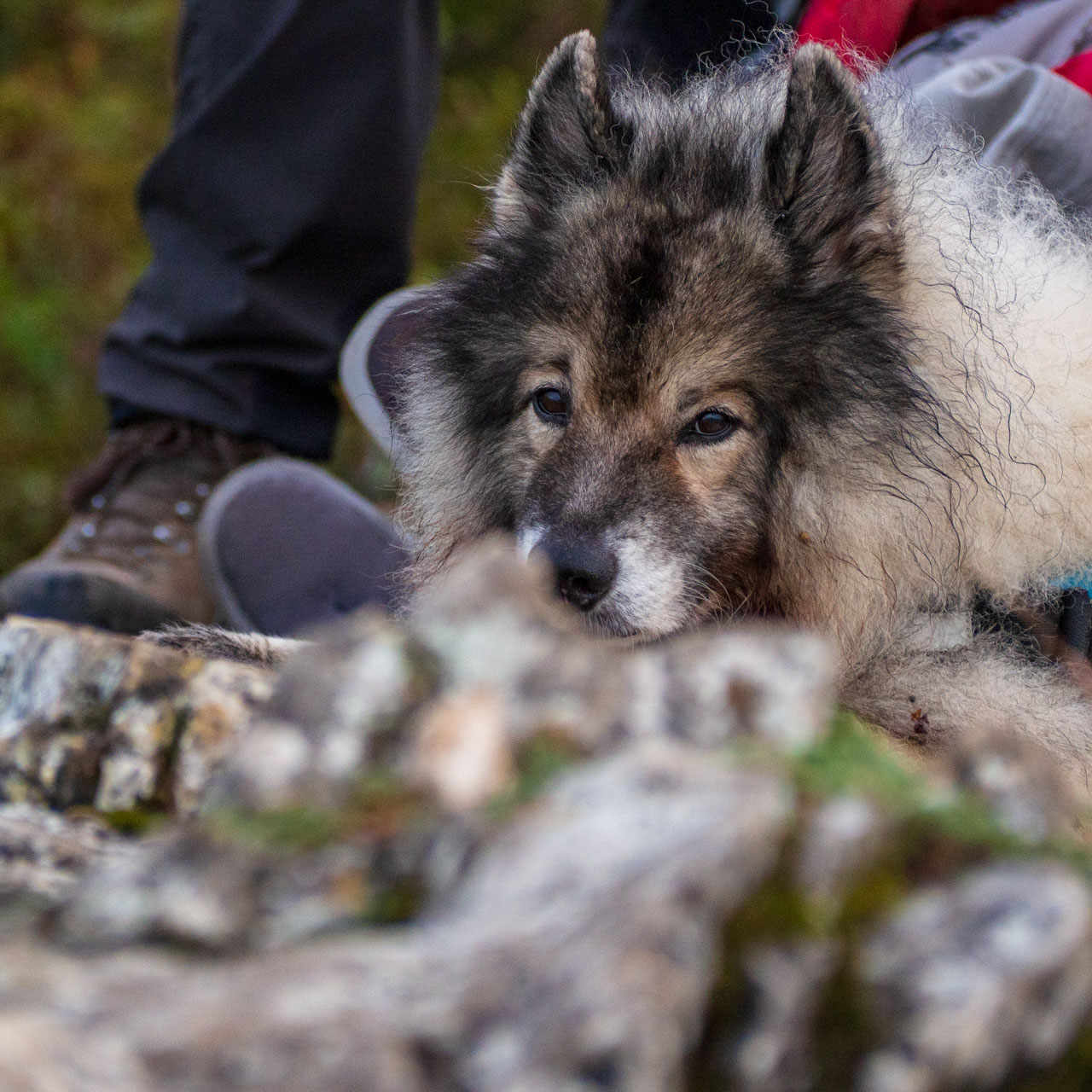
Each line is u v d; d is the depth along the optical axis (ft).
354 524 14.75
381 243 15.28
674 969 3.21
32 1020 3.07
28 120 29.19
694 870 3.32
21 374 26.35
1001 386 10.48
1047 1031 3.61
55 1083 2.90
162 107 30.27
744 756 4.05
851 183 10.55
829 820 3.79
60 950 3.57
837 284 10.66
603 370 10.69
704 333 10.48
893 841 3.82
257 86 14.40
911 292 10.82
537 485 10.85
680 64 15.26
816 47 10.35
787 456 10.82
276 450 15.56
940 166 11.36
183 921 3.59
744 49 14.90
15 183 28.30
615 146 11.34
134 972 3.40
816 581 11.04
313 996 3.21
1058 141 12.10
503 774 3.92
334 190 14.65
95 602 13.94
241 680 5.82
